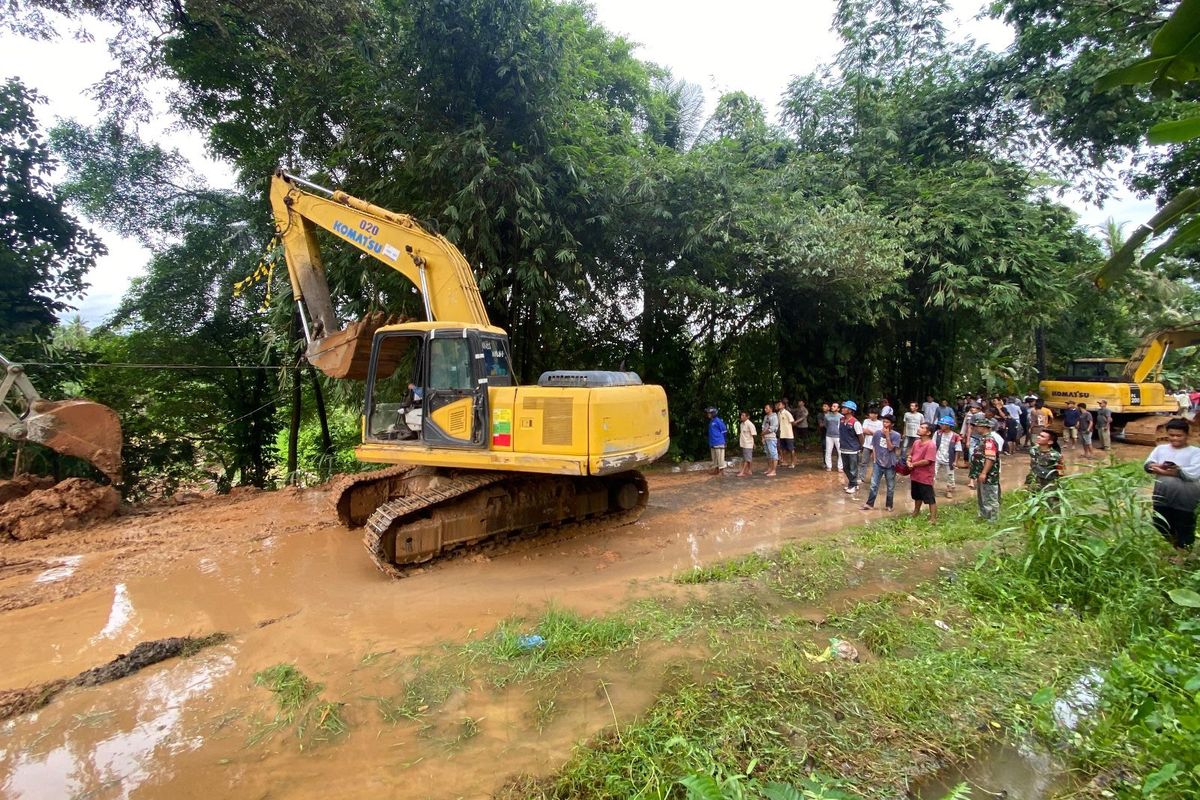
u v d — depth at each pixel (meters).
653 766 3.04
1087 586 5.20
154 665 4.47
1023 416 15.48
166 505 10.46
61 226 12.12
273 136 12.54
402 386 10.92
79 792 3.09
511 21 9.51
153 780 3.18
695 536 7.91
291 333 12.95
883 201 15.16
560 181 10.99
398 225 7.88
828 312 14.98
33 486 9.38
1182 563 5.40
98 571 6.64
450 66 9.97
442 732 3.52
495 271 10.55
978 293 14.31
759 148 15.84
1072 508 5.66
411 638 4.77
